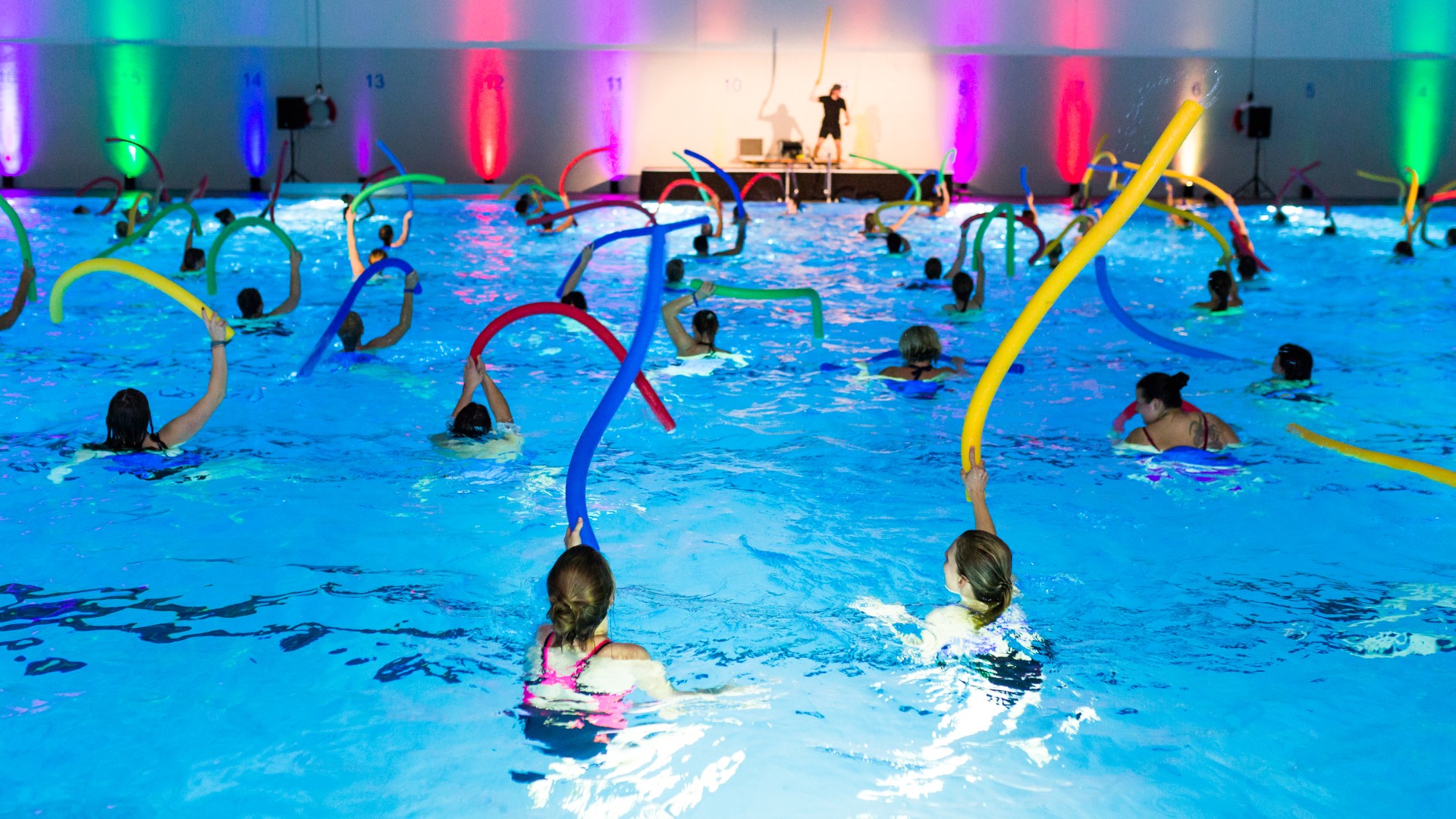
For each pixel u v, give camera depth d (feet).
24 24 66.08
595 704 9.84
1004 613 11.83
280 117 67.31
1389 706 9.90
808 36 69.15
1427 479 16.20
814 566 13.24
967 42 69.15
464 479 16.28
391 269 37.40
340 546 13.64
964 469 11.16
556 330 27.55
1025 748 9.27
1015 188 70.85
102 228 48.49
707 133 70.44
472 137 69.62
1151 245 45.34
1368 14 67.77
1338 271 37.81
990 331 28.02
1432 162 69.15
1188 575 12.96
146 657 10.77
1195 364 23.95
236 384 21.49
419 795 8.58
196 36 67.00
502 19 68.39
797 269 38.86
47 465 16.53
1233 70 68.80
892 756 9.11
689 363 23.88
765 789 8.65
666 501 15.46
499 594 12.35
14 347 24.50
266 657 10.77
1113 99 69.51
